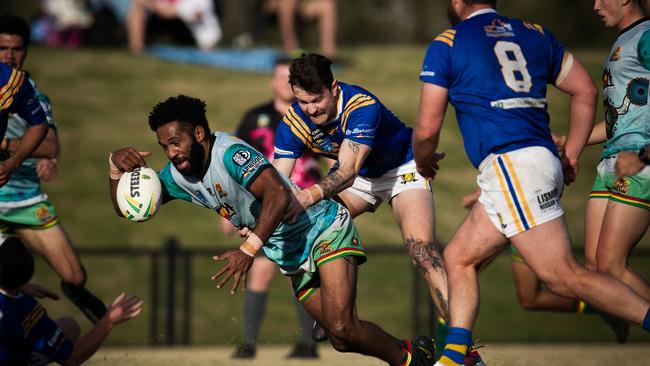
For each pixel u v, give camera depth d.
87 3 70.25
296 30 65.06
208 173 19.34
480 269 20.67
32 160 25.47
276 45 68.62
